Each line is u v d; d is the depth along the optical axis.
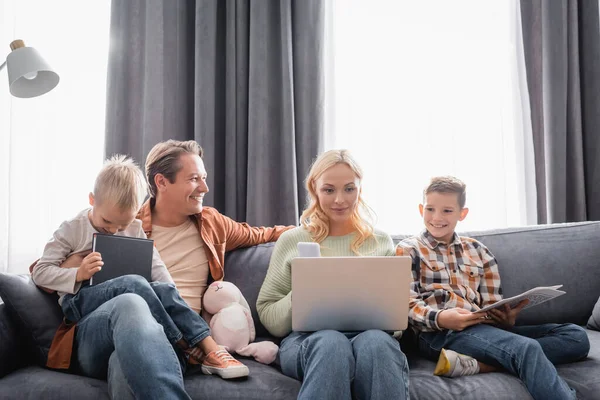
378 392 1.30
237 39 2.52
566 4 2.54
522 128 2.59
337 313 1.49
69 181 2.53
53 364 1.49
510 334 1.51
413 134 2.61
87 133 2.56
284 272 1.79
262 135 2.44
